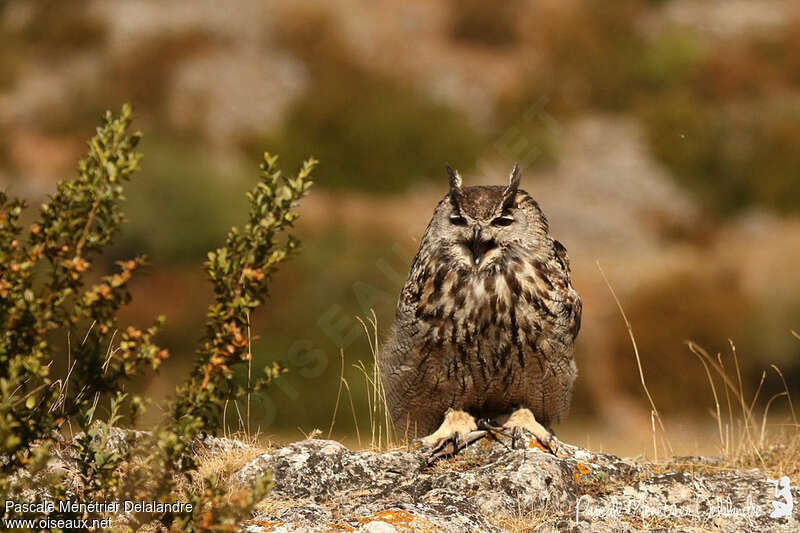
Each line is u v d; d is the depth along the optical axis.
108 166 4.01
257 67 40.56
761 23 48.62
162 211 27.38
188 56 40.97
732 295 25.20
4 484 3.82
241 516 3.94
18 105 37.94
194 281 24.11
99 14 43.03
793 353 23.39
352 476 5.21
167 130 37.09
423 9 47.06
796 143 38.59
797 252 28.88
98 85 39.19
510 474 5.04
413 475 5.30
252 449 5.63
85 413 4.19
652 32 47.66
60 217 3.98
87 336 4.41
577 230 32.41
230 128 37.97
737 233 35.25
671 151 38.88
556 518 4.75
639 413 22.06
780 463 5.82
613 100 42.34
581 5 47.50
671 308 24.67
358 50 42.56
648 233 33.56
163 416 4.11
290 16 42.72
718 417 6.81
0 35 41.91
